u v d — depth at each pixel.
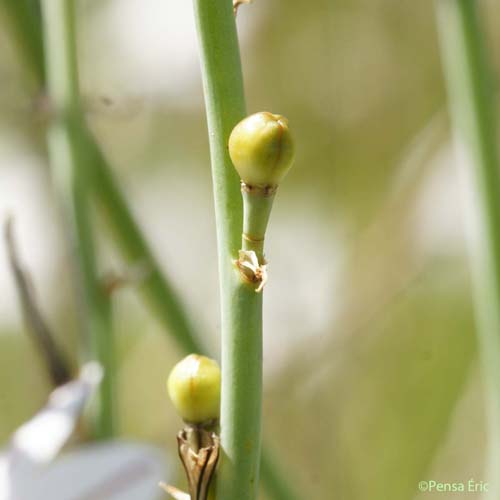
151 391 0.54
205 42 0.26
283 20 0.56
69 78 0.34
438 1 0.36
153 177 0.58
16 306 0.52
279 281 0.52
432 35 0.56
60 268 0.50
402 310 0.52
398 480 0.50
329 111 0.55
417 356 0.52
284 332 0.51
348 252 0.53
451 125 0.54
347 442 0.50
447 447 0.49
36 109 0.34
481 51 0.35
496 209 0.35
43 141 0.47
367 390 0.51
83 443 0.33
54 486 0.31
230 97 0.26
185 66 0.57
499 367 0.35
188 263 0.56
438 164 0.54
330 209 0.55
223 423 0.26
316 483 0.48
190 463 0.26
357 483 0.50
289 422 0.49
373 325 0.51
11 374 0.53
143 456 0.32
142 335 0.54
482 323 0.35
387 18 0.56
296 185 0.56
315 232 0.55
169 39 0.57
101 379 0.33
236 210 0.26
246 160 0.25
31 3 0.35
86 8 0.57
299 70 0.56
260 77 0.56
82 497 0.31
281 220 0.55
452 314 0.52
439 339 0.52
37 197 0.50
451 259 0.52
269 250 0.54
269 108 0.56
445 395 0.51
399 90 0.56
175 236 0.57
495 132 0.35
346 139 0.56
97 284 0.34
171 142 0.58
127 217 0.35
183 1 0.57
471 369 0.50
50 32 0.34
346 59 0.55
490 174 0.35
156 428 0.52
